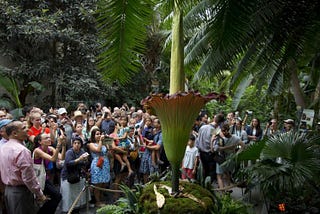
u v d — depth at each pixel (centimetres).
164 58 1010
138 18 202
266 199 391
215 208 252
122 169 526
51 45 1041
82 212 459
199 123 751
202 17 411
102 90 1075
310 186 391
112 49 213
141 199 250
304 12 405
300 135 387
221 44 269
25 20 952
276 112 909
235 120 692
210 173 550
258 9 387
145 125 617
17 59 1009
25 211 324
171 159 222
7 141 341
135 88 1262
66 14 991
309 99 898
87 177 456
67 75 1009
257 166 366
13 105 998
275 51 496
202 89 1026
